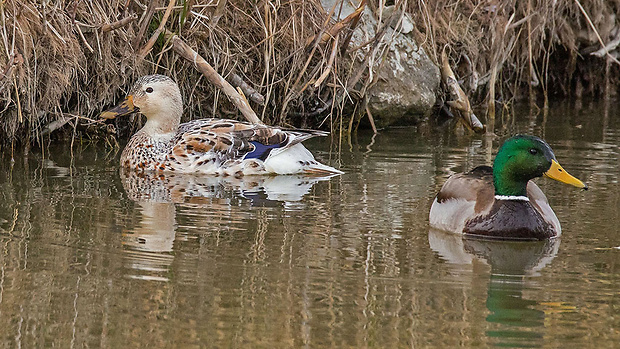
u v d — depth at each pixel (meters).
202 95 15.50
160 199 11.09
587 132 15.85
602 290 7.88
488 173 10.34
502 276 8.22
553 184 11.84
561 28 19.88
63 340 6.80
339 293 7.75
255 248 8.95
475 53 17.81
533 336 6.93
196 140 13.02
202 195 11.38
